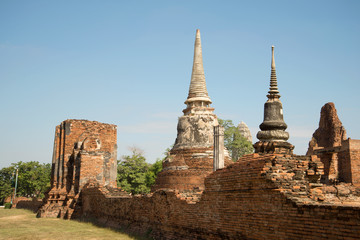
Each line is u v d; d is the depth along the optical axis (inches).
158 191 717.9
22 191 3371.1
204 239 565.0
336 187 800.9
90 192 1096.8
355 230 344.5
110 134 1374.3
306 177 475.2
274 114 582.2
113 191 1043.9
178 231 636.7
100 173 1202.0
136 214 800.9
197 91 1932.8
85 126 1341.0
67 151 1305.4
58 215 1186.0
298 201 417.4
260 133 576.7
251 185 479.2
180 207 639.1
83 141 1263.5
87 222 1005.2
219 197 542.3
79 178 1181.7
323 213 377.7
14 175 3257.9
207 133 1795.0
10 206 2159.2
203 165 1699.1
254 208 471.5
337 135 1632.6
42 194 3363.7
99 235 749.9
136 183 2596.0
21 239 702.5
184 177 1684.3
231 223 510.9
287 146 560.7
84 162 1187.3
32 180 3351.4
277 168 458.9
